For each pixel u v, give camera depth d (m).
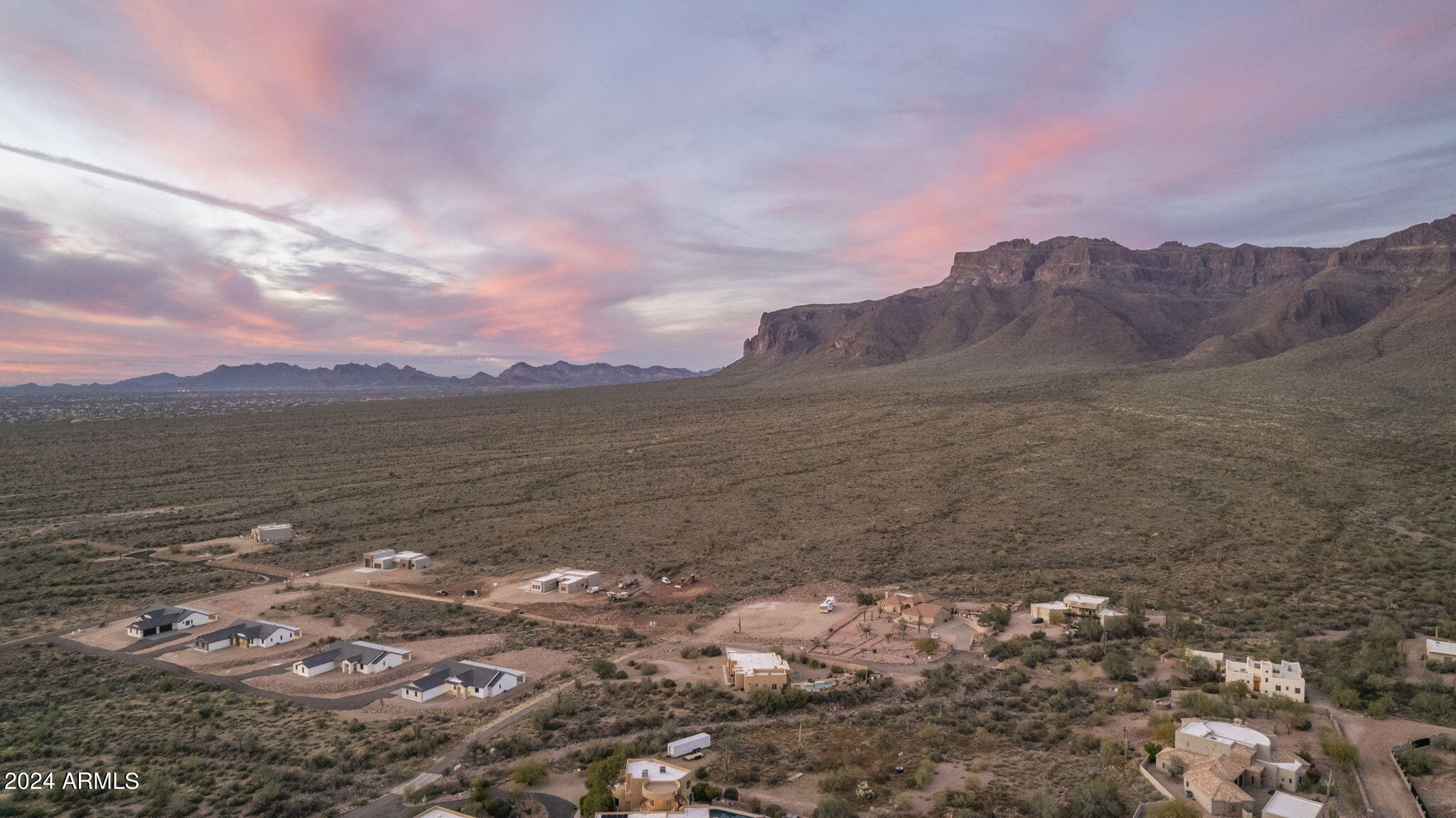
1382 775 43.97
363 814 43.19
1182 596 81.81
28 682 65.56
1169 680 60.19
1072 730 52.84
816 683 62.19
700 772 46.72
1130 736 51.03
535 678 65.44
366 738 53.66
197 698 61.66
